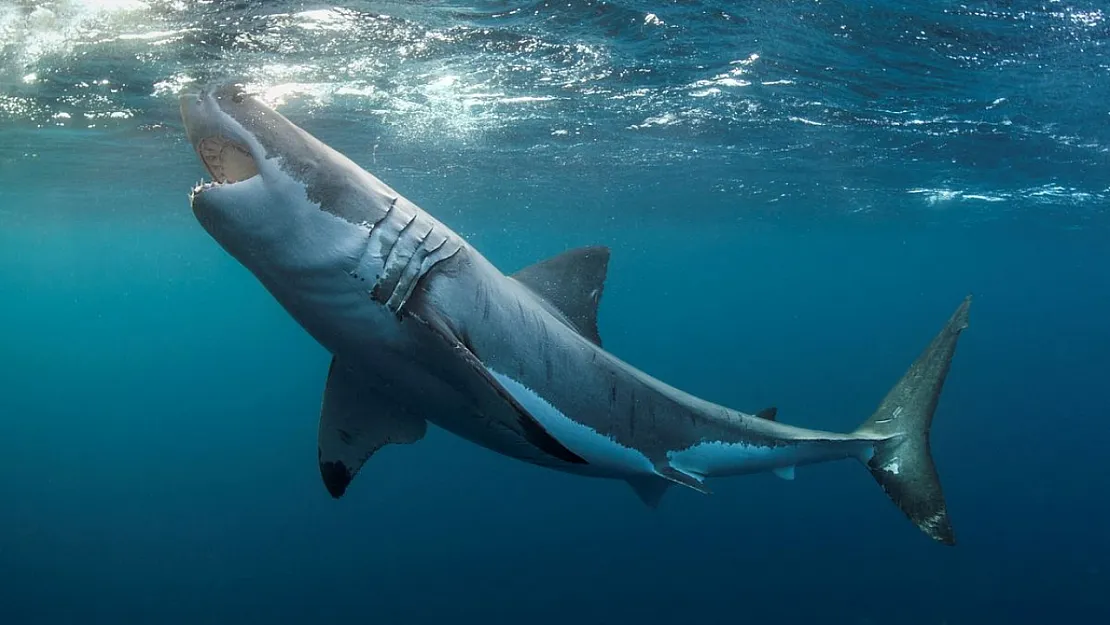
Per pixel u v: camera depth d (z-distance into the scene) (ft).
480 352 13.17
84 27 28.14
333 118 44.83
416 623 51.24
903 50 32.48
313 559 65.21
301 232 11.18
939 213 88.02
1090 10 27.61
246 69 34.12
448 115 44.57
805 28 30.35
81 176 62.44
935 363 20.20
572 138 51.26
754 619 53.11
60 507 82.02
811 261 162.50
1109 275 173.88
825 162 58.44
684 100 41.47
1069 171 59.47
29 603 54.13
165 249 126.72
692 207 85.51
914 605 56.65
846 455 20.45
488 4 27.37
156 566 62.80
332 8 27.20
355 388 14.25
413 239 11.98
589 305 16.02
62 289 235.61
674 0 27.45
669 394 17.16
